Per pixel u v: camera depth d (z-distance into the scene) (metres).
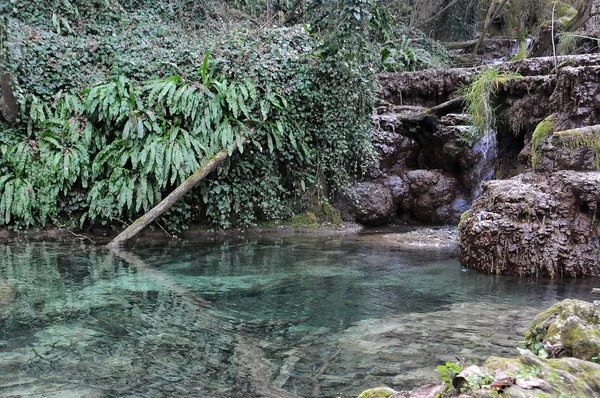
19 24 9.22
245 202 9.48
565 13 15.16
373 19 10.80
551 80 8.69
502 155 10.15
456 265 6.53
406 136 10.70
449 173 10.52
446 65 14.12
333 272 6.00
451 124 10.05
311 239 8.63
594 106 7.15
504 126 9.98
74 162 8.30
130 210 8.51
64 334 3.67
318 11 10.66
